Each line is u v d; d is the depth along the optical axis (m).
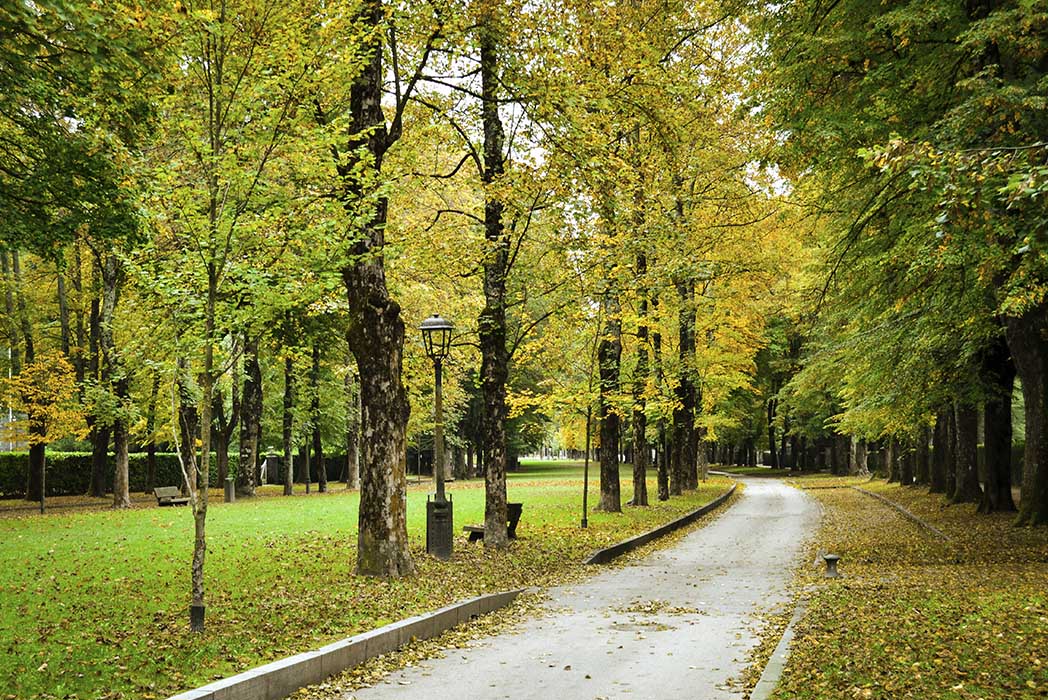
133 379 33.84
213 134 9.67
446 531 16.48
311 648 8.68
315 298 11.90
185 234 9.87
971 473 27.61
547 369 26.80
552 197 16.94
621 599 13.12
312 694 7.54
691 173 24.16
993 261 10.18
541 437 68.62
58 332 38.34
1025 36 11.22
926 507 28.27
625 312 24.58
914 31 13.03
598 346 25.22
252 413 38.34
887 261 14.38
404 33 15.09
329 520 23.39
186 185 9.75
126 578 13.17
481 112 18.45
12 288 33.25
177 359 11.05
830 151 14.15
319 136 10.51
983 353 22.64
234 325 10.75
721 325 35.28
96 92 11.41
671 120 16.38
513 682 8.06
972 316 16.19
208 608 10.82
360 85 14.14
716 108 18.39
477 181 18.80
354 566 14.56
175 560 15.15
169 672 7.71
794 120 14.41
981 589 11.34
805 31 14.66
